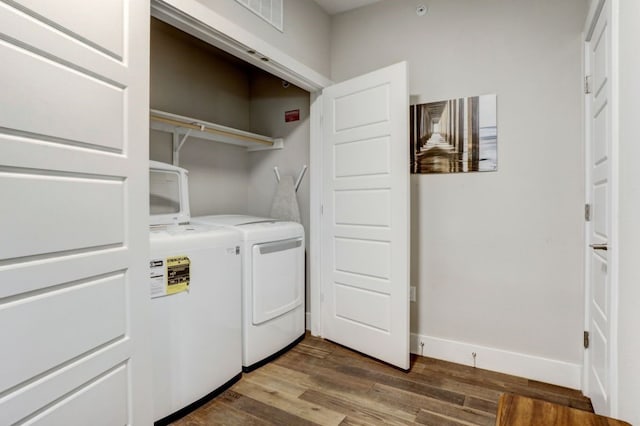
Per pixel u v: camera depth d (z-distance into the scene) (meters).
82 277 1.12
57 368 1.05
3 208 0.90
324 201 2.87
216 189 3.12
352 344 2.68
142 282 1.37
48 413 1.02
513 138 2.29
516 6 2.26
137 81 1.33
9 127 0.91
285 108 3.23
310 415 1.87
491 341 2.38
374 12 2.74
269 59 2.27
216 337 2.05
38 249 0.99
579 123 2.10
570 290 2.15
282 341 2.62
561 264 2.17
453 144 2.47
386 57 2.70
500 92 2.32
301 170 3.14
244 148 3.40
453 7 2.45
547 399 2.01
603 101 1.66
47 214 1.01
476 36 2.38
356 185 2.62
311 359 2.54
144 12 1.37
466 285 2.46
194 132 2.69
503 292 2.34
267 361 2.48
